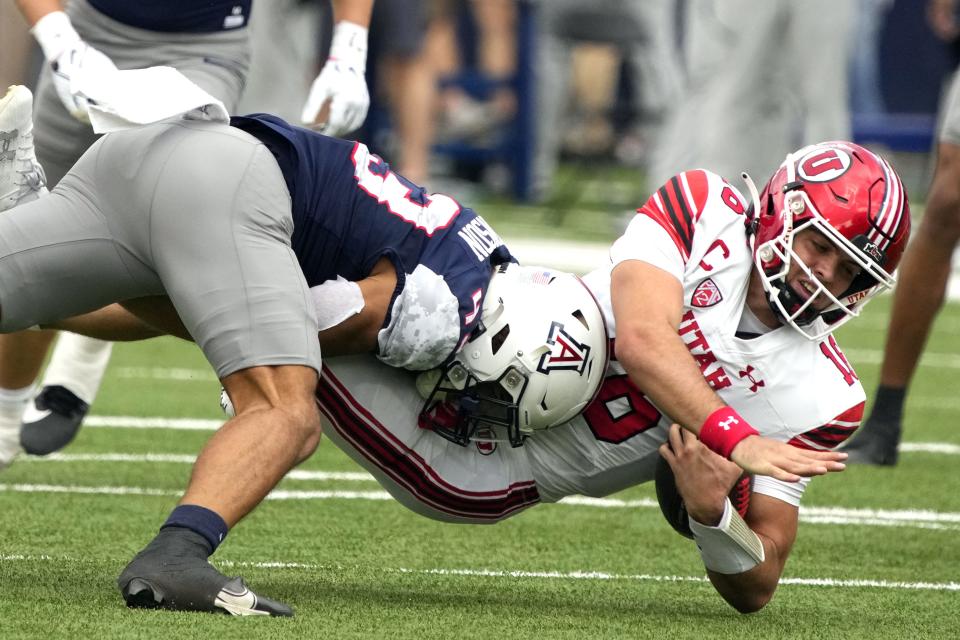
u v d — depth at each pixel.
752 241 12.04
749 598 12.25
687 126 38.56
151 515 15.44
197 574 10.64
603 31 50.09
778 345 12.06
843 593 13.54
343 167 12.20
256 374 11.16
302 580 12.91
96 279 11.75
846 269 11.79
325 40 39.72
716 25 36.69
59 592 11.51
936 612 12.89
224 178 11.44
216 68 16.50
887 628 12.14
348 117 15.88
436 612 11.73
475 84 51.03
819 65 35.09
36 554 13.27
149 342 28.48
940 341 31.80
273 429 10.97
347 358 12.45
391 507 16.55
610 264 12.88
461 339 12.11
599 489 13.02
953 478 19.36
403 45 41.97
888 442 19.95
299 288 11.45
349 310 11.84
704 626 11.88
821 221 11.54
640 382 11.34
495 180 56.41
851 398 12.24
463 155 51.88
